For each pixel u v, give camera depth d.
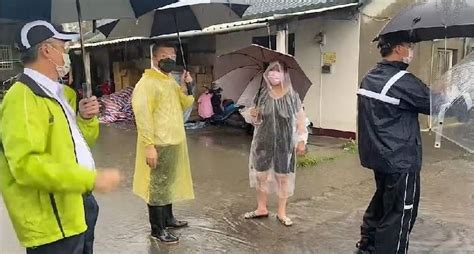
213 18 4.32
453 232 4.52
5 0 2.52
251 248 4.22
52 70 2.42
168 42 4.30
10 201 2.34
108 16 3.06
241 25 9.27
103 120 11.93
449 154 7.89
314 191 5.86
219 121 10.82
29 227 2.33
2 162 2.36
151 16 4.36
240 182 6.31
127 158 7.81
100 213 5.12
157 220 4.36
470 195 5.68
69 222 2.41
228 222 4.85
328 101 9.54
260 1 9.92
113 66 15.09
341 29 9.14
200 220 4.92
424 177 6.52
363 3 8.76
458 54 9.38
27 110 2.24
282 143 4.68
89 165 2.54
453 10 3.30
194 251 4.17
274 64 4.59
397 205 3.49
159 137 4.19
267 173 4.79
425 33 3.70
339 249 4.16
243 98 4.86
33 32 2.33
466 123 2.99
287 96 4.65
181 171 4.41
